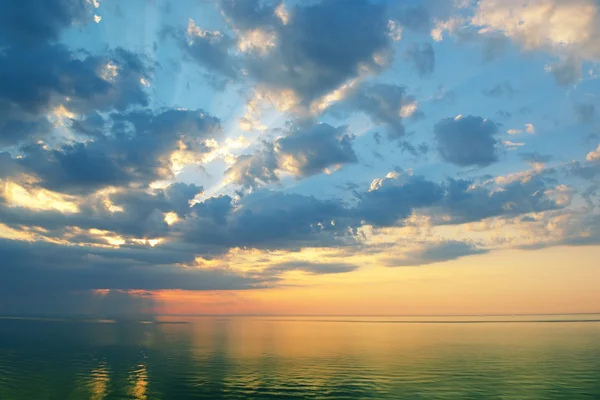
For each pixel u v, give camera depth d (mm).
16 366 75250
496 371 68938
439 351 98375
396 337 142375
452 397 51500
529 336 142750
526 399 50375
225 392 54438
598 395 52156
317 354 93188
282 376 65312
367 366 75312
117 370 71000
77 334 152375
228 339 132125
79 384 59406
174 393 54031
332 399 50906
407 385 58156
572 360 81312
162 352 96312
